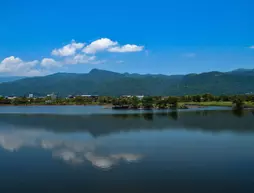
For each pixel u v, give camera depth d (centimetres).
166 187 4222
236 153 6406
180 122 13088
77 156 6172
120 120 14312
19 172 5009
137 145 7400
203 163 5531
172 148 7000
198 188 4172
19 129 10975
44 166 5369
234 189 4131
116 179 4575
